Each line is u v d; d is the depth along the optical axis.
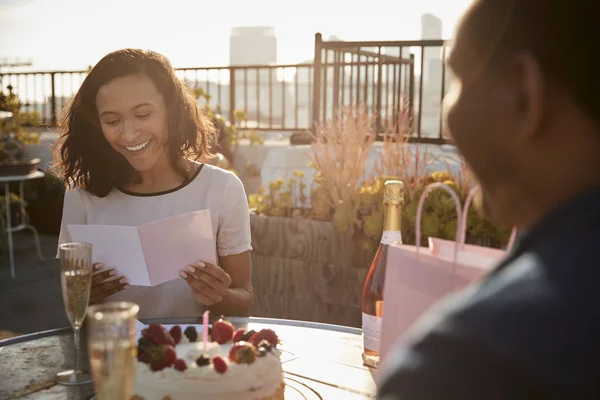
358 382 1.35
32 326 4.36
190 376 1.10
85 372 1.40
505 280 0.46
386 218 1.42
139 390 1.13
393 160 3.36
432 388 0.43
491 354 0.42
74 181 2.19
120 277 1.80
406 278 1.04
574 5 0.47
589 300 0.42
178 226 1.75
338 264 3.20
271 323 1.76
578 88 0.47
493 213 0.58
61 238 2.22
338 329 1.72
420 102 5.89
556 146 0.49
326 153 3.46
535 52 0.49
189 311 2.12
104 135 2.09
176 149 2.17
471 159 0.56
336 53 6.11
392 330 1.07
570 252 0.44
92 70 2.07
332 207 3.40
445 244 1.09
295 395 1.28
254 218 3.43
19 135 7.32
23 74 10.26
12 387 1.33
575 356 0.41
